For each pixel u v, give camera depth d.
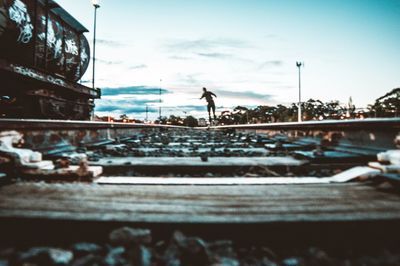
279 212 1.39
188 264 1.10
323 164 2.97
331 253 1.26
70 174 2.21
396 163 2.22
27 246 1.28
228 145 5.99
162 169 2.85
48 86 11.95
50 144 3.66
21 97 10.64
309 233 1.28
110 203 1.52
